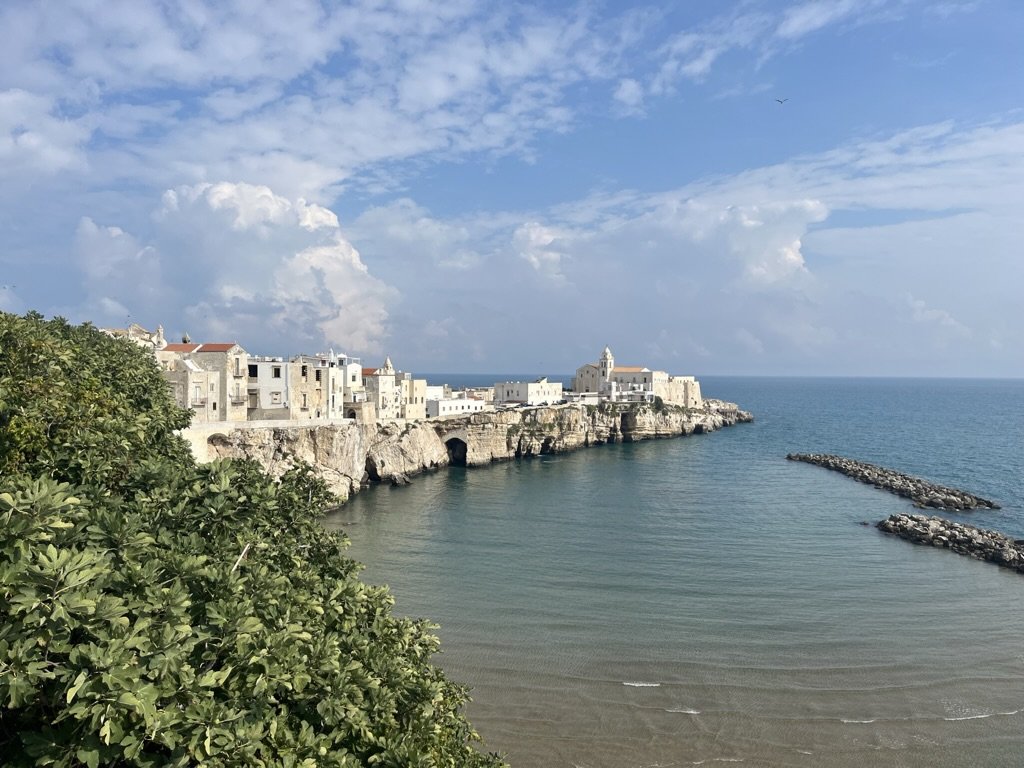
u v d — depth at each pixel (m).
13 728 14.02
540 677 38.53
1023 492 105.06
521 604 50.12
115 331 97.50
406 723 19.98
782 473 119.44
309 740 16.08
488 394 187.25
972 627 46.53
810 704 35.94
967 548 66.12
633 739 32.66
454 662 40.28
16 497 14.56
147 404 45.38
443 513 84.25
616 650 42.09
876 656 41.66
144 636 13.80
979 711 35.50
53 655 13.95
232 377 90.12
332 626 22.08
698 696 36.62
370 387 126.38
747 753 31.70
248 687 15.51
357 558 62.59
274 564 22.92
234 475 24.78
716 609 49.28
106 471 23.53
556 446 152.00
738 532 73.75
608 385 195.38
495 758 24.08
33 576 13.02
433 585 54.53
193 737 13.46
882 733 33.38
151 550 17.73
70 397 29.78
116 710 12.48
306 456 88.94
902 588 54.69
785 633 45.00
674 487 104.25
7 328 31.66
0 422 25.05
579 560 62.03
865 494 99.00
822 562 62.06
